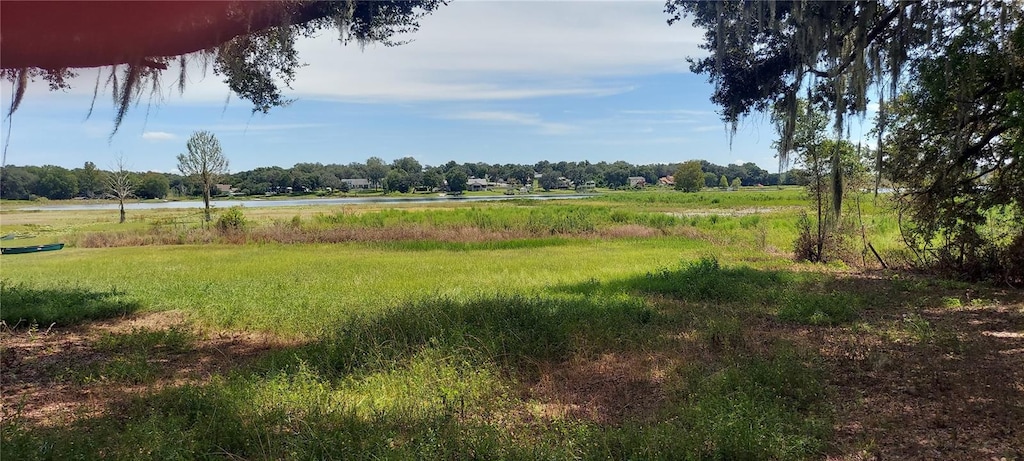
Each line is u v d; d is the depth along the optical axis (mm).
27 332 8508
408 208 46469
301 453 3924
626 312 8344
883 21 6949
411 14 6820
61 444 4027
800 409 4875
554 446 3992
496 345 6336
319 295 10531
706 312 8641
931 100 10008
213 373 6152
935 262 13469
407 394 5164
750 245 20297
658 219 29562
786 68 7422
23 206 70250
